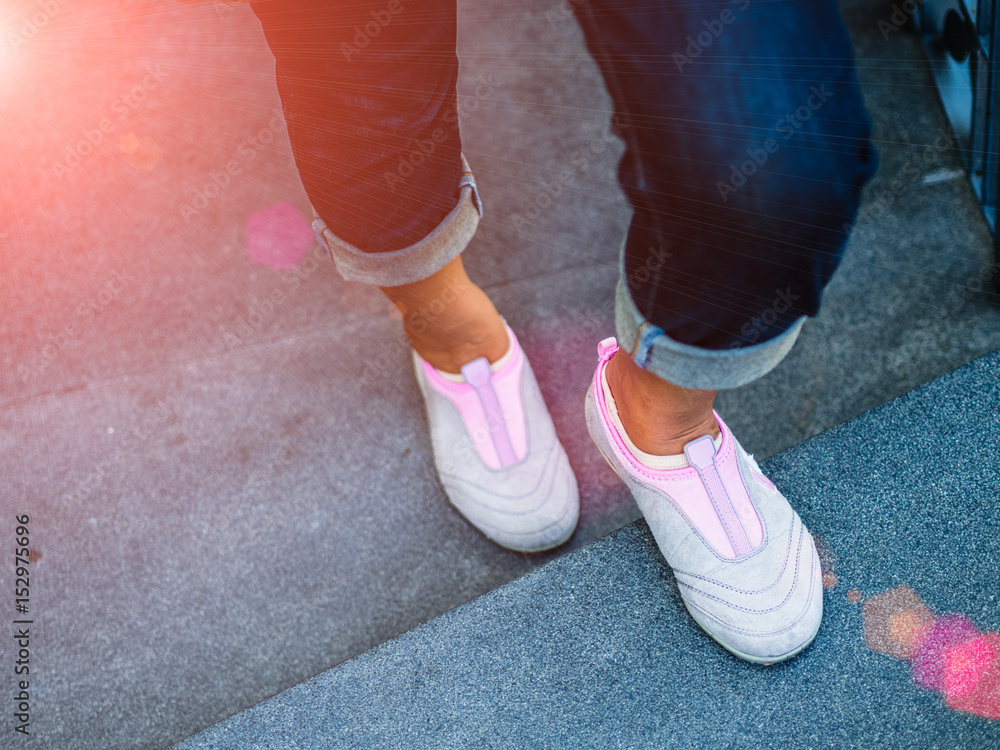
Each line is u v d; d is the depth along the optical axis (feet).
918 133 4.93
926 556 3.50
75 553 4.25
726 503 3.29
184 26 5.72
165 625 4.07
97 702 3.91
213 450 4.49
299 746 3.44
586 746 3.33
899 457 3.73
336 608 4.06
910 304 4.43
